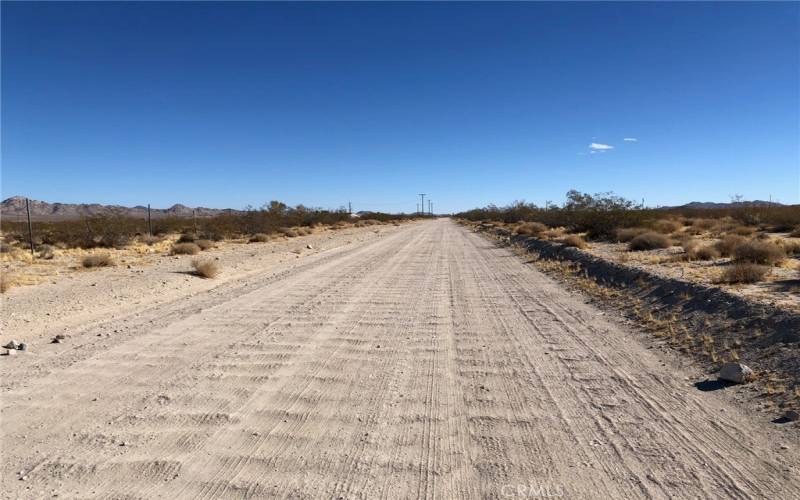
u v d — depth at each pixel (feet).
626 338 28.96
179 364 24.45
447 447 15.89
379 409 18.98
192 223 150.61
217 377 22.52
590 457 15.14
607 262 54.85
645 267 48.65
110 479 14.07
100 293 45.06
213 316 35.63
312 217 218.79
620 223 94.17
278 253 89.86
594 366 23.97
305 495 13.25
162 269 62.85
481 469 14.53
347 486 13.67
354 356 25.81
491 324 32.99
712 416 17.87
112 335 30.30
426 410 18.86
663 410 18.52
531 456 15.26
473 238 136.15
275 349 27.07
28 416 18.37
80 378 22.43
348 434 16.87
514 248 95.30
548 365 24.20
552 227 138.51
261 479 14.03
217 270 61.31
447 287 48.93
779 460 14.67
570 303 40.11
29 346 27.99
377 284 51.13
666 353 25.70
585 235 99.35
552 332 30.66
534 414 18.40
